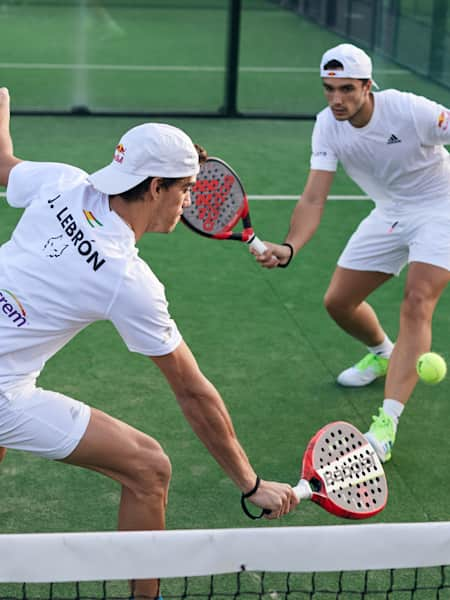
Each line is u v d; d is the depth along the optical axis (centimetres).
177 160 860
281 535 763
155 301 855
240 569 767
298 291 1867
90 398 1434
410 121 1285
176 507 1184
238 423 1386
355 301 1428
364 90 1266
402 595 1030
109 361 1548
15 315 877
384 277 1416
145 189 864
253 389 1484
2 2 4556
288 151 2794
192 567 764
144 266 872
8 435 904
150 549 755
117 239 864
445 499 1224
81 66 3691
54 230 881
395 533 771
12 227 2117
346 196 2428
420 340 1294
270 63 3922
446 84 3397
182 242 2073
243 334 1672
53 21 4416
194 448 1317
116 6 4756
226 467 914
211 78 3653
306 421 1401
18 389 900
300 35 4419
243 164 2641
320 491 991
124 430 931
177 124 3052
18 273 880
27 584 1030
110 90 3397
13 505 1176
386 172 1332
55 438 906
